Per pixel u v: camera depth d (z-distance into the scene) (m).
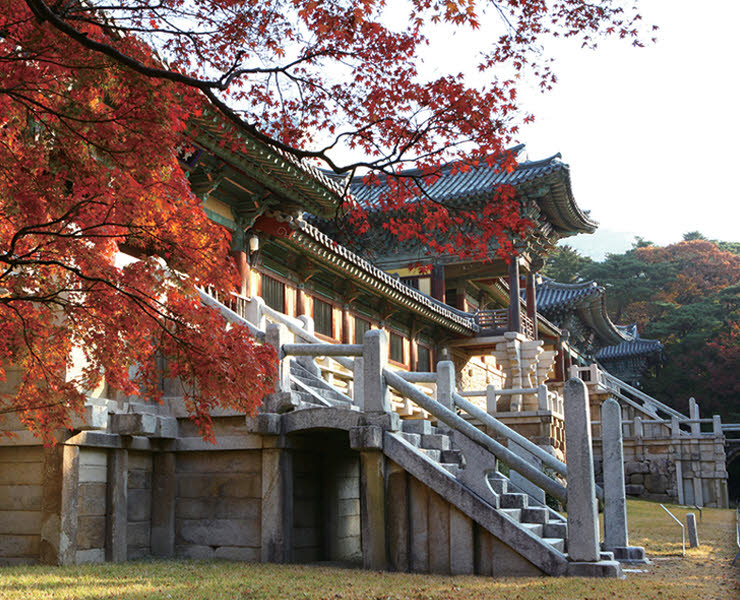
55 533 9.69
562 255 80.31
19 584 7.98
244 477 11.38
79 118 7.55
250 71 7.93
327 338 25.11
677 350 64.44
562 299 49.72
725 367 60.56
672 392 64.25
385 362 10.95
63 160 7.71
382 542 10.23
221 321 8.52
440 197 31.69
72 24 7.60
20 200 7.22
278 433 11.05
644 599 7.72
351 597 7.69
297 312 23.14
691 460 36.31
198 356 8.26
